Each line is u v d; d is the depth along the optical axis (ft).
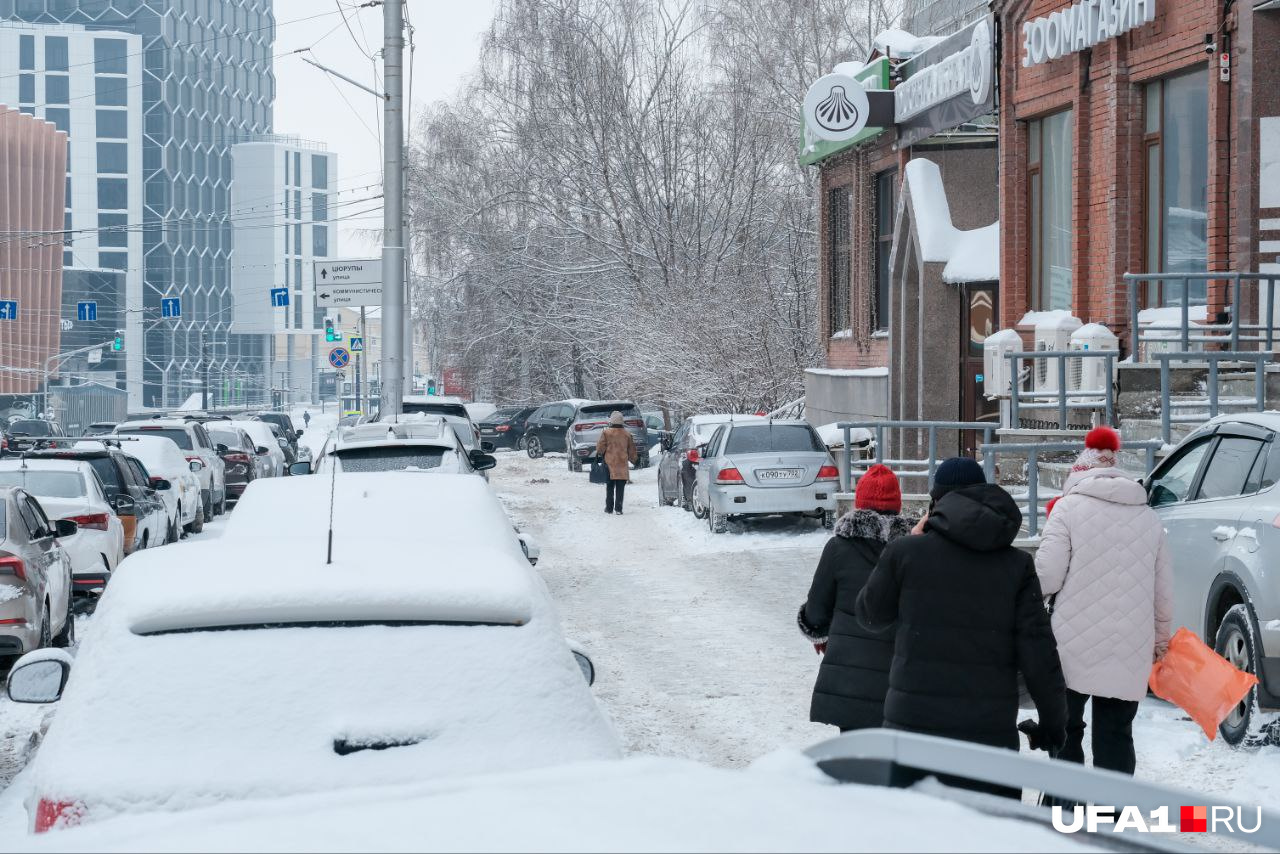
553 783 8.04
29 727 34.53
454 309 197.47
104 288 539.29
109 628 14.55
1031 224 70.28
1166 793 7.63
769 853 6.62
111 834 7.64
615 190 158.61
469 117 185.26
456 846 6.81
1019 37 69.51
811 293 134.00
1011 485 51.83
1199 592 30.71
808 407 111.86
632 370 141.49
